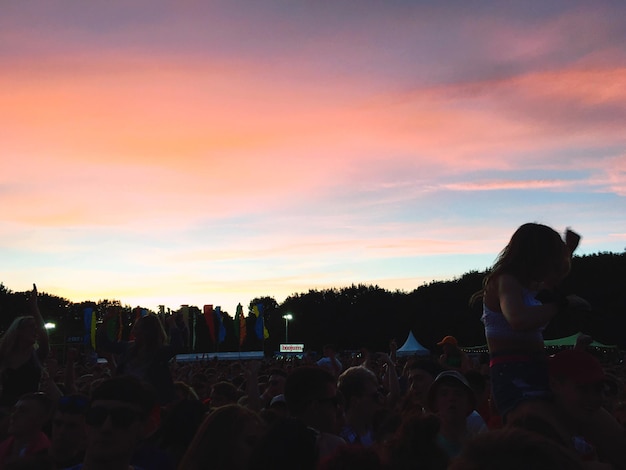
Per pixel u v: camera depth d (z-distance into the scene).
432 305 79.12
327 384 3.80
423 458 2.75
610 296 54.62
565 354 2.95
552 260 2.98
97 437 2.89
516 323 2.84
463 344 73.12
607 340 53.75
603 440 2.83
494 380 3.09
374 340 87.88
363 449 2.29
